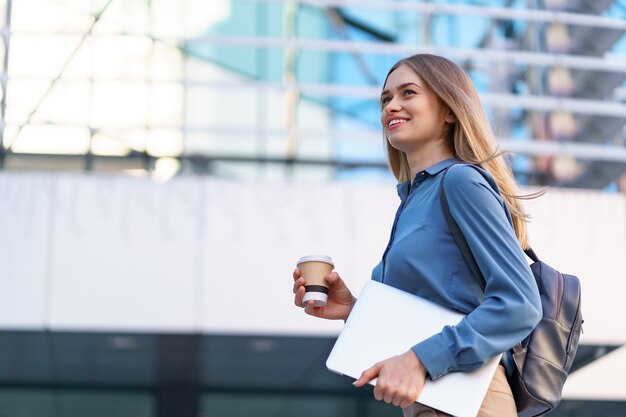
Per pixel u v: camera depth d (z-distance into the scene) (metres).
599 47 8.59
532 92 8.85
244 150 9.04
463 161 2.07
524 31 9.09
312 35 9.92
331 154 9.14
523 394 2.00
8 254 7.38
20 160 8.31
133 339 7.86
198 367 9.13
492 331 1.84
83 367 9.18
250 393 10.00
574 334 2.05
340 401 9.97
